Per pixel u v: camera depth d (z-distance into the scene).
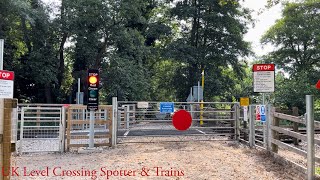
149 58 32.25
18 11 19.95
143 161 7.55
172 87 32.72
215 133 11.78
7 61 22.86
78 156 8.43
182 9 29.17
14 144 3.30
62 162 7.58
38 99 26.78
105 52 24.98
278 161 7.45
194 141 11.05
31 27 23.17
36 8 22.58
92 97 9.14
